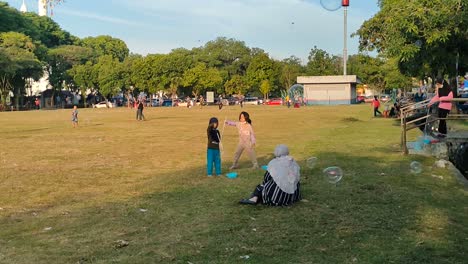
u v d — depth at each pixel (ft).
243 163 41.68
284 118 112.06
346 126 83.97
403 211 24.09
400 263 17.10
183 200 27.32
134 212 24.84
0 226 22.66
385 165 38.27
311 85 241.55
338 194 27.89
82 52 301.43
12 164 43.50
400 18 48.98
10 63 223.51
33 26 302.04
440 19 47.03
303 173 35.06
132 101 263.29
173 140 65.16
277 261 17.40
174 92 282.97
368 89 340.80
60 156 49.14
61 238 20.59
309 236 20.24
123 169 39.99
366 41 90.38
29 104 270.05
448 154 42.06
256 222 22.36
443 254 17.94
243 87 295.69
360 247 18.81
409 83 220.23
